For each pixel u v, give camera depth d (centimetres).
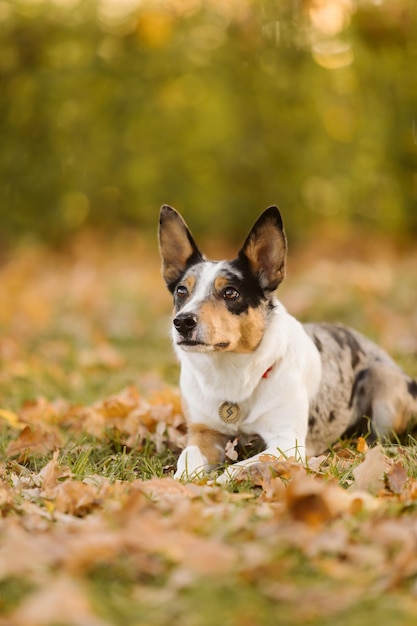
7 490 507
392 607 345
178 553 376
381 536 400
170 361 1008
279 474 534
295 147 1906
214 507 450
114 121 1903
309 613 338
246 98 1878
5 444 671
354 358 699
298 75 1823
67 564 365
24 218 1933
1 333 1202
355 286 1260
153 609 341
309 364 640
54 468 554
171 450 653
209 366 609
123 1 1833
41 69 1853
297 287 1310
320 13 1739
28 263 1762
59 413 736
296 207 1959
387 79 1822
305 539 394
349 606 345
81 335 1187
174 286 658
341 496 449
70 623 321
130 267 1748
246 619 334
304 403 621
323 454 662
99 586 359
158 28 1805
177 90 1889
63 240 1953
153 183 1959
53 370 950
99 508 470
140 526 393
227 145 1916
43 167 1908
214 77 1866
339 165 1920
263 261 618
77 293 1438
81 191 1945
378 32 1706
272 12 1770
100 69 1850
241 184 1952
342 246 1914
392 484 498
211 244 1970
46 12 1831
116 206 1981
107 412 712
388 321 1123
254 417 612
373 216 2016
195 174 1958
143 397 813
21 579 363
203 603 344
